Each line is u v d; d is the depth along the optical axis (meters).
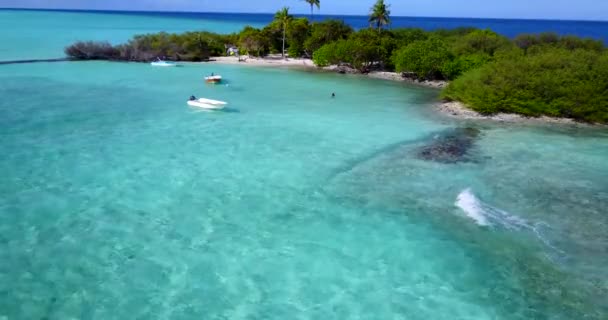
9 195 20.62
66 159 25.28
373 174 24.78
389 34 74.44
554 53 46.50
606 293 15.11
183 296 14.45
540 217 20.23
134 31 129.75
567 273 16.17
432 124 35.81
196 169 24.67
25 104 37.28
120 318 13.40
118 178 23.05
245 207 20.58
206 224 18.95
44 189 21.42
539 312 14.20
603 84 37.75
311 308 14.06
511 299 14.77
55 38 96.56
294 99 44.28
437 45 58.56
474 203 21.42
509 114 39.25
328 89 50.81
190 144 28.83
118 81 50.31
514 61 43.72
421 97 47.66
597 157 28.45
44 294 14.27
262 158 26.77
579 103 37.22
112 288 14.70
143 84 49.06
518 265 16.61
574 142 31.73
